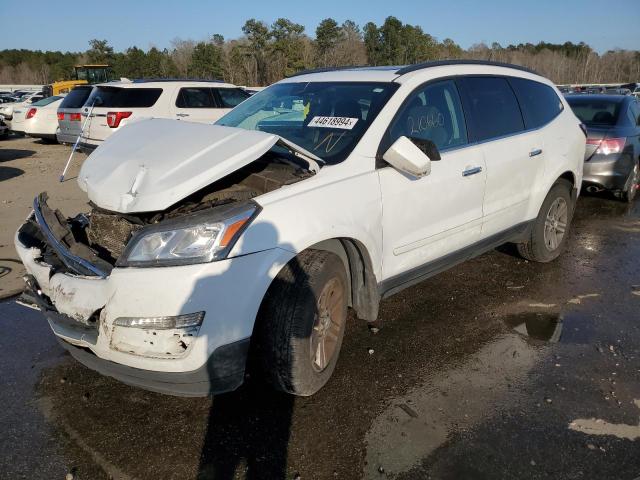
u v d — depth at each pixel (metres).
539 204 4.77
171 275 2.42
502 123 4.33
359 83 3.78
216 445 2.65
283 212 2.72
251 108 4.19
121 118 10.08
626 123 7.60
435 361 3.44
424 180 3.50
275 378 2.85
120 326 2.49
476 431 2.76
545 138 4.72
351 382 3.19
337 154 3.27
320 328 2.96
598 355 3.52
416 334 3.80
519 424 2.81
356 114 3.51
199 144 3.01
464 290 4.60
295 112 3.84
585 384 3.18
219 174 2.76
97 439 2.70
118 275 2.49
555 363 3.42
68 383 3.19
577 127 5.23
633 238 6.21
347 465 2.52
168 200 2.66
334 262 2.94
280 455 2.59
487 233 4.25
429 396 3.06
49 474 2.46
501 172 4.17
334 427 2.79
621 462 2.54
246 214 2.59
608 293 4.55
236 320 2.54
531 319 4.05
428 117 3.70
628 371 3.32
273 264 2.62
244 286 2.54
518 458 2.56
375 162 3.27
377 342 3.69
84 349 2.75
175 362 2.46
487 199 4.11
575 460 2.55
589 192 8.19
